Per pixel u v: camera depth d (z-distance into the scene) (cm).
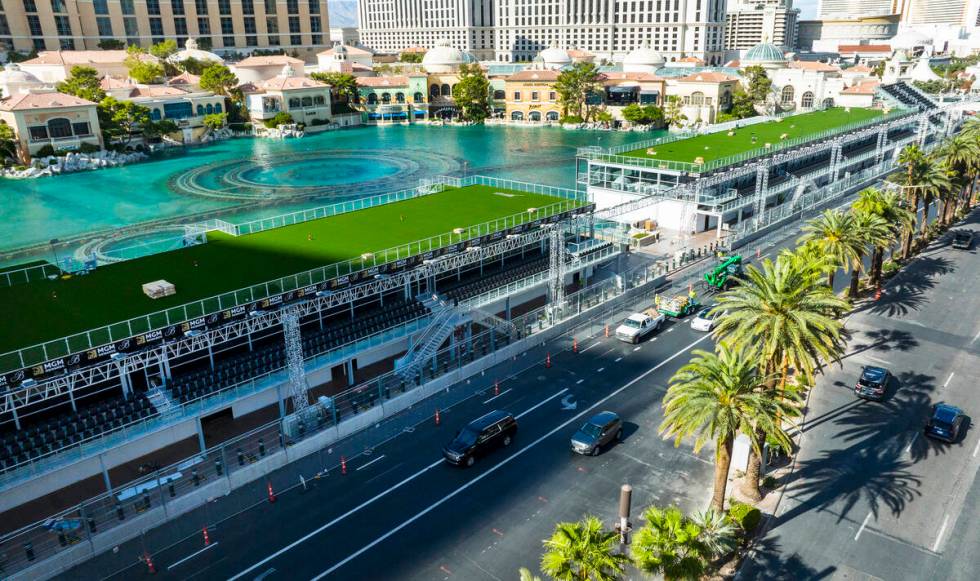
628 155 9750
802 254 4969
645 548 2836
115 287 5181
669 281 7262
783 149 10131
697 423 3306
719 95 18925
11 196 12850
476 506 3881
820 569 3384
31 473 3762
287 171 14888
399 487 4066
